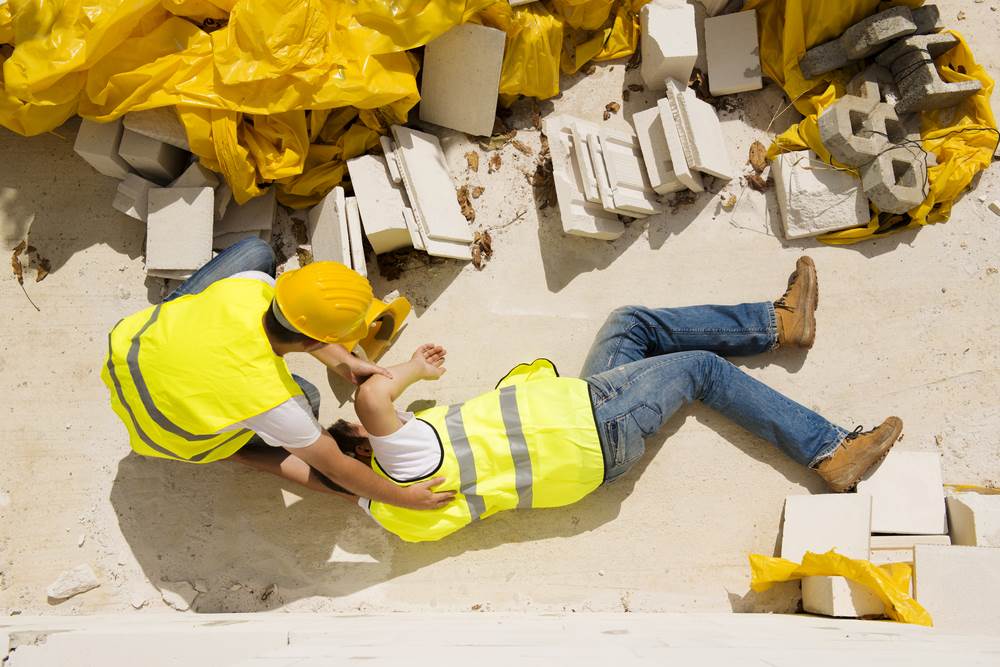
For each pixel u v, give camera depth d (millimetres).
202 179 3131
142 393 2465
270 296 2482
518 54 3240
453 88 3236
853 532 2877
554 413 2807
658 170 3264
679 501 3090
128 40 2920
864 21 3189
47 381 3150
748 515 3076
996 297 3236
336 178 3248
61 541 3016
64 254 3256
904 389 3174
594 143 3188
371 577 3016
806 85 3359
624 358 3076
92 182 3311
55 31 2805
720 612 2957
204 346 2381
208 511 3064
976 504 2842
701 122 3244
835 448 2967
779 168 3291
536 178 3369
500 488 2846
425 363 2850
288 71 2896
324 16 2912
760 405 2990
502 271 3316
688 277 3305
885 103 3225
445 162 3334
